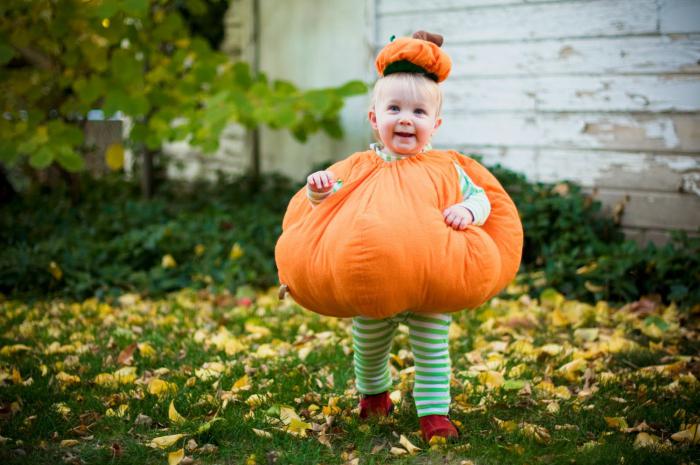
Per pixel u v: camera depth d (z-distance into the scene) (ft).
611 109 19.04
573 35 19.34
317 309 9.51
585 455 8.93
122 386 11.80
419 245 8.31
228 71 25.23
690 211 18.26
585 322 15.43
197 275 19.17
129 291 18.62
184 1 25.45
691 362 12.71
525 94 20.24
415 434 9.72
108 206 24.21
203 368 12.53
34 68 23.57
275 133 29.14
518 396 11.13
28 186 30.09
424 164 9.20
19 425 10.08
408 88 9.11
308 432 9.96
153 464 9.07
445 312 9.04
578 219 18.28
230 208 24.49
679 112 18.15
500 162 20.86
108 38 20.43
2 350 13.60
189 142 23.03
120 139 32.89
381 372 10.15
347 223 8.57
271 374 12.29
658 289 16.71
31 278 18.31
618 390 11.38
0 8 20.39
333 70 27.02
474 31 20.74
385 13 21.91
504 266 9.36
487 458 8.92
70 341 14.61
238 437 9.75
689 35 17.83
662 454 8.98
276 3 28.43
